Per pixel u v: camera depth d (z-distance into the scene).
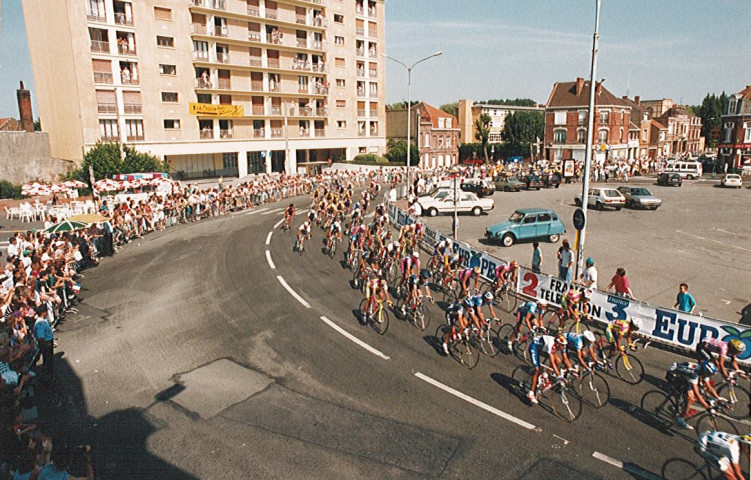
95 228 20.59
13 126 54.44
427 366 10.28
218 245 22.31
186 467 7.05
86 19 41.31
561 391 8.50
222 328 12.34
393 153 67.81
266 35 54.97
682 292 11.71
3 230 26.03
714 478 6.84
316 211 28.47
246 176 54.53
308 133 60.66
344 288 15.81
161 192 33.53
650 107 99.19
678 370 8.18
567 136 69.88
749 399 8.74
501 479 6.82
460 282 13.74
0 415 6.62
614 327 9.91
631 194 33.38
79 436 7.77
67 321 12.85
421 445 7.58
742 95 56.91
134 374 9.88
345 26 62.88
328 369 10.12
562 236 24.20
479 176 45.50
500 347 11.23
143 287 15.92
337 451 7.43
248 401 8.84
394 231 26.12
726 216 29.56
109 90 43.22
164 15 46.41
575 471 7.01
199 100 50.28
